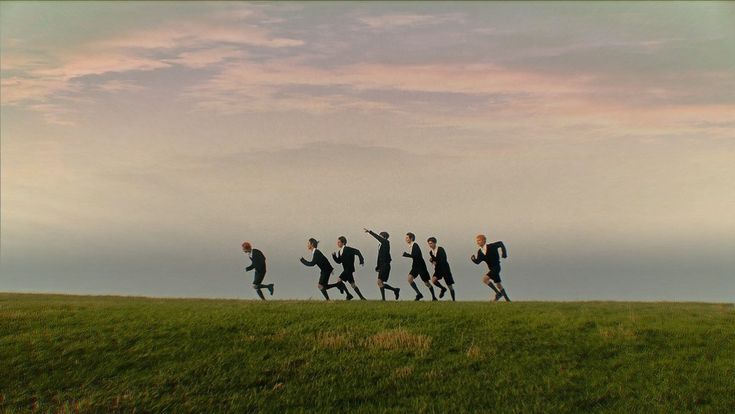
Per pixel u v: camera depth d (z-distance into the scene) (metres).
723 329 19.94
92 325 20.12
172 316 21.19
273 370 17.11
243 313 21.67
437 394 15.93
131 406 15.40
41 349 18.09
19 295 32.19
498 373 16.89
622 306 24.69
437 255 27.45
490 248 27.17
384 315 21.48
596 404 15.38
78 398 15.77
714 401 15.30
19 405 15.49
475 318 21.03
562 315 21.44
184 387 16.22
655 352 18.11
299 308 22.70
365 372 16.98
